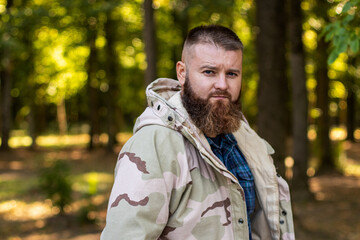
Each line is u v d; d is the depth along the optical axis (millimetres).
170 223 1319
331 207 8047
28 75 18516
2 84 18031
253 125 18516
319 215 7434
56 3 11203
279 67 6398
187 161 1362
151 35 5016
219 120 1409
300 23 8070
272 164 1668
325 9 8828
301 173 8734
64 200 7449
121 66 19141
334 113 24922
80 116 37875
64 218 7227
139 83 19703
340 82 15391
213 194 1376
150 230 1231
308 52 12602
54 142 24422
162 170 1305
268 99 6391
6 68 17594
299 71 8344
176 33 13727
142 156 1304
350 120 22328
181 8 8367
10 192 9641
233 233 1391
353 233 6301
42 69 19219
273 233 1633
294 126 8727
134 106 21078
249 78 13008
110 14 14773
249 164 1654
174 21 11336
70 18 13297
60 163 7758
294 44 8227
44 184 7617
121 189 1274
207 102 1408
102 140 22703
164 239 1328
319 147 12844
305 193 8656
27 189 9875
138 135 1384
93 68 18094
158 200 1259
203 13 8836
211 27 1445
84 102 27109
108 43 16641
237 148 1653
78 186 10430
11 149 18406
